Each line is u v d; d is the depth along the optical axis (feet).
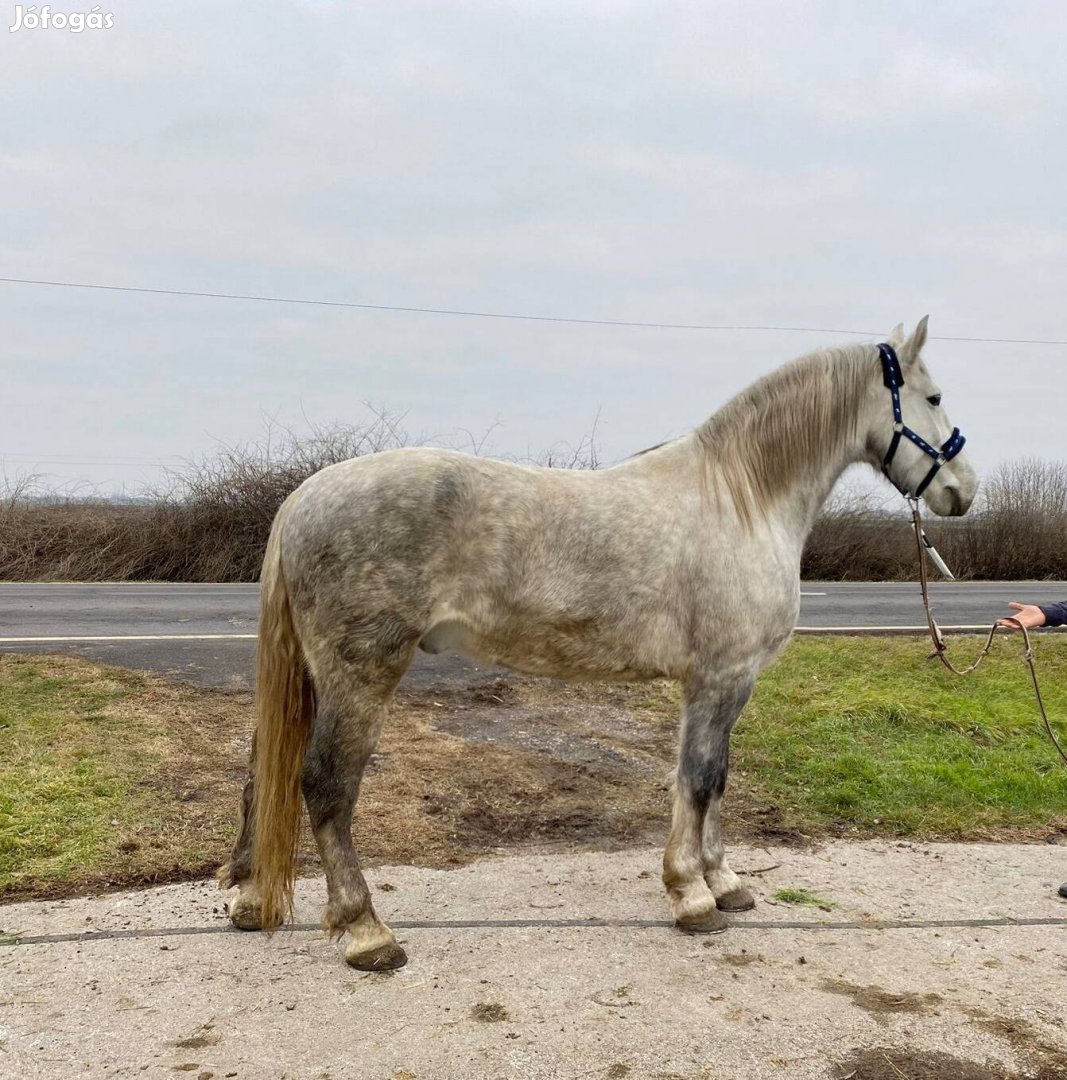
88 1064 8.36
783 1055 8.88
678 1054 8.83
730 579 11.64
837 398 12.71
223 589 43.91
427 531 10.27
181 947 10.61
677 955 10.86
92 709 19.24
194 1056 8.55
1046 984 10.48
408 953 10.63
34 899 11.67
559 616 11.03
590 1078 8.41
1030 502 69.97
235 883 11.22
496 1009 9.50
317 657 10.26
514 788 16.65
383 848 13.78
